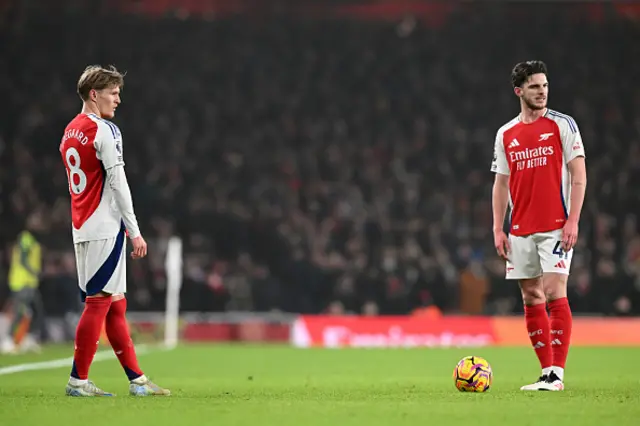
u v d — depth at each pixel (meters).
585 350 61.78
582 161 27.34
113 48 123.44
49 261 81.62
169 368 44.09
